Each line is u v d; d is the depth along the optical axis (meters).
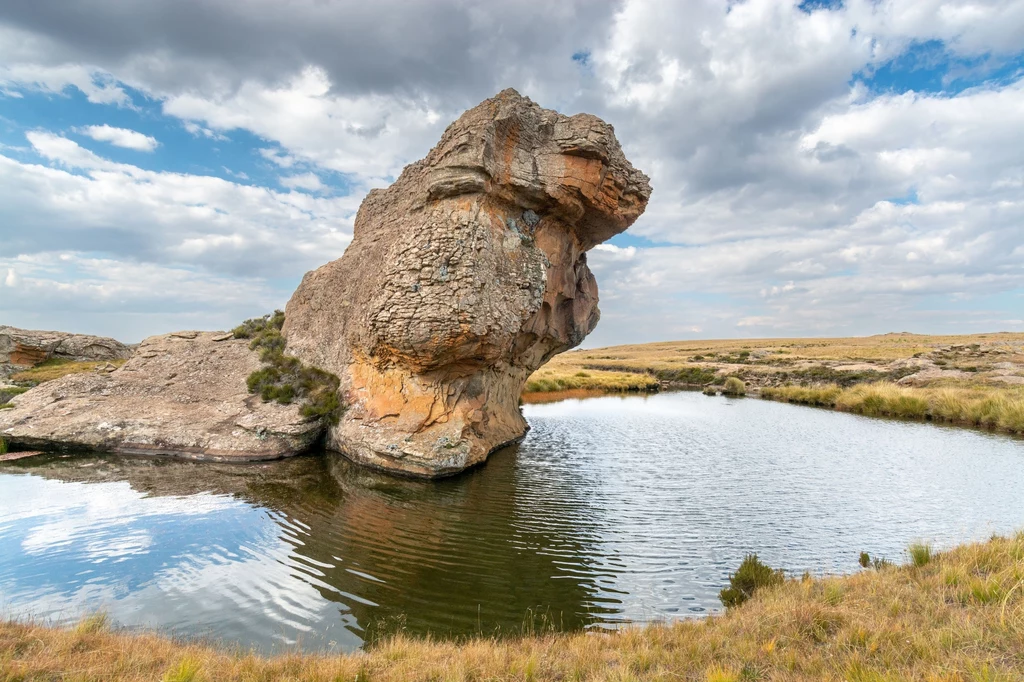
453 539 12.36
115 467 17.73
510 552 11.69
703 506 15.57
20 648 6.20
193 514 13.27
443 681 5.95
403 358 19.34
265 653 7.37
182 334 29.88
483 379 21.94
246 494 15.10
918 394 36.75
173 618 8.32
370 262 22.50
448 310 17.58
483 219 18.69
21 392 31.02
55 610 8.42
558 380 58.81
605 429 30.73
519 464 20.84
